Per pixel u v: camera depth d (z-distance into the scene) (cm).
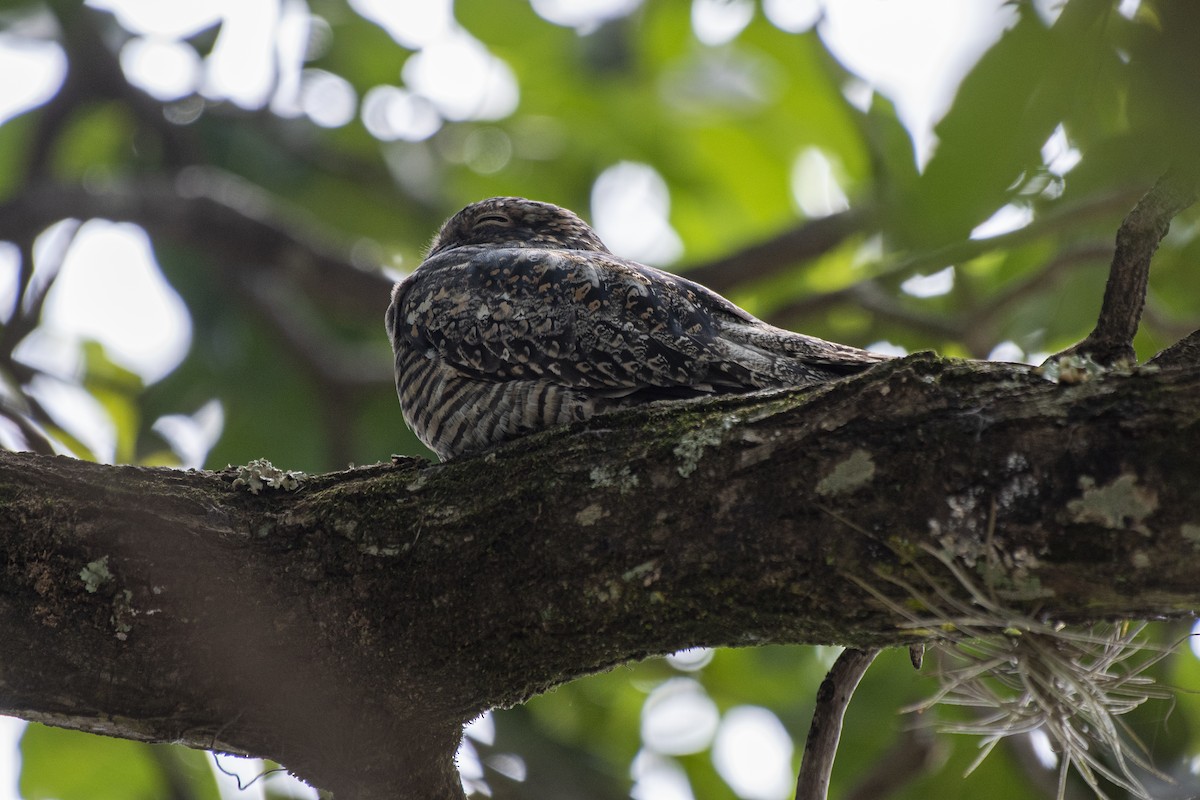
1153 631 953
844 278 1541
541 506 573
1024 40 402
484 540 579
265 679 597
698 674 1392
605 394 778
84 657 584
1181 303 1241
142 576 586
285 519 604
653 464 561
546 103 1672
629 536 557
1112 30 395
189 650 589
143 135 1745
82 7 1536
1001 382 517
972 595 507
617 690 1414
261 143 1694
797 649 1385
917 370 527
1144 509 479
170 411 1576
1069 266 1190
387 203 1742
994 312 1243
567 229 1040
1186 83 362
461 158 1698
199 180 1597
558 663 589
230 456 1589
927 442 513
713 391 770
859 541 518
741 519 538
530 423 791
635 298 791
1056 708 539
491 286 820
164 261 1647
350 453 1545
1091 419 493
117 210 1470
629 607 559
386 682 602
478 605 581
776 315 1317
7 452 611
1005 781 1088
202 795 1213
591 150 1689
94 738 1202
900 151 576
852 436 527
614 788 1255
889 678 1155
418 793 635
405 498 601
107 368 1598
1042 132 412
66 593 583
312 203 1752
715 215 1717
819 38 1118
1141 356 1150
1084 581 492
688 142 1661
